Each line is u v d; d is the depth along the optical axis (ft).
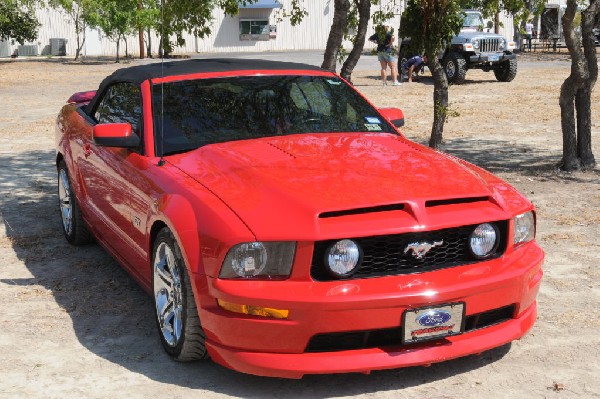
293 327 11.33
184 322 12.57
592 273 18.21
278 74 17.02
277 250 11.49
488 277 12.03
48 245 21.18
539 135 41.06
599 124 44.62
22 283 17.97
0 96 65.62
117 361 13.56
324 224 11.50
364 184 12.52
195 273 12.04
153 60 130.52
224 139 14.97
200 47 166.40
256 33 169.37
